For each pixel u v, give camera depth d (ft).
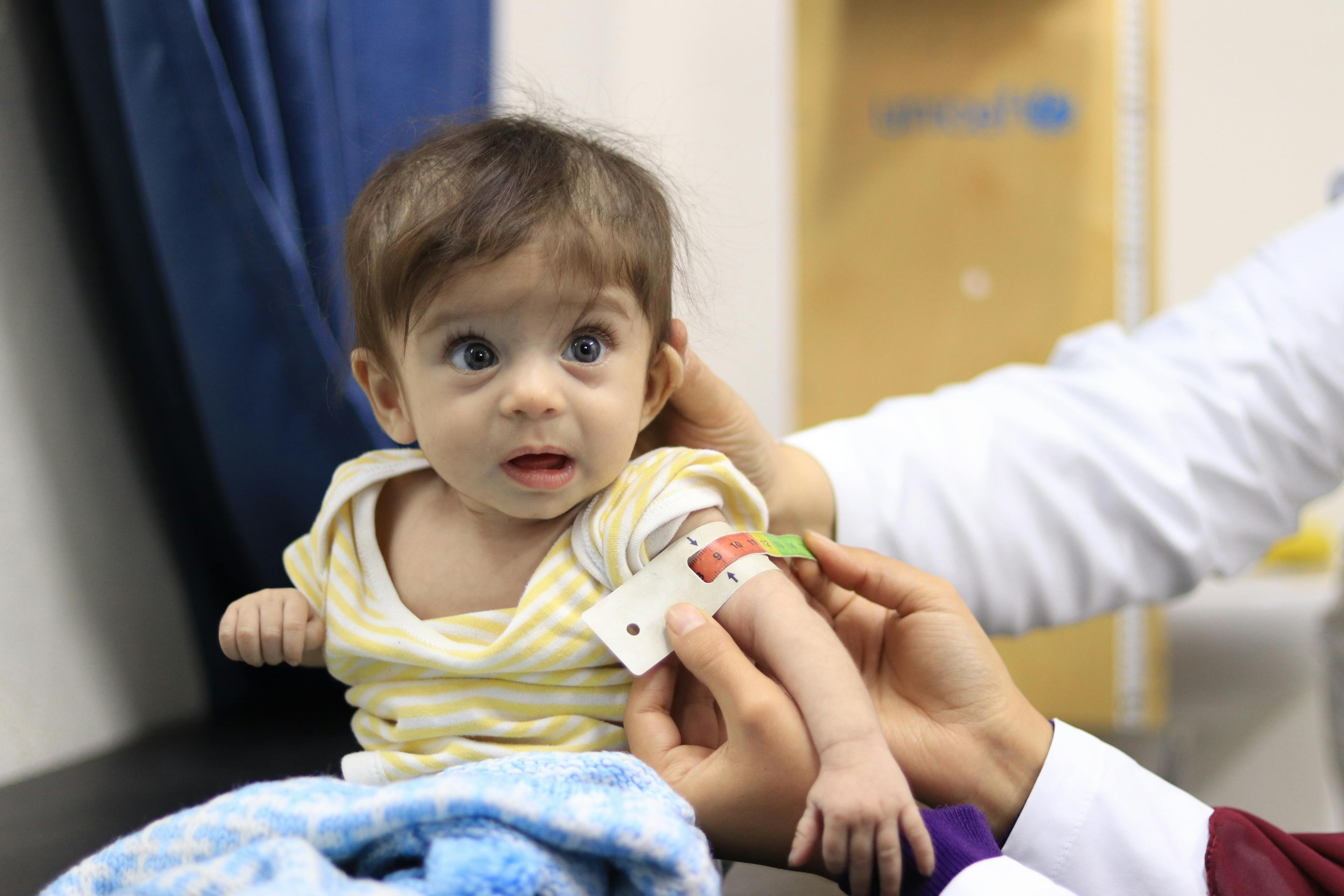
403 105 3.39
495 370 1.87
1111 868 1.92
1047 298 5.42
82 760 2.87
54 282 2.98
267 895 1.16
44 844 2.24
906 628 2.07
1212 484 2.93
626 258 1.94
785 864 1.88
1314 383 3.02
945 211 5.51
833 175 5.60
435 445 1.91
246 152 2.59
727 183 6.50
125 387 3.25
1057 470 2.83
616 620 1.90
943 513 2.74
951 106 5.49
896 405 3.10
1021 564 2.79
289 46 2.79
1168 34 6.25
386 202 2.00
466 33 3.65
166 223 2.68
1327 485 3.12
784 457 2.68
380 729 2.03
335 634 2.03
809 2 5.60
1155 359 3.14
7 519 2.74
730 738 1.77
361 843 1.42
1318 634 4.98
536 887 1.34
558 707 1.96
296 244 2.81
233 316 2.79
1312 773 5.44
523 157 1.98
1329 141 6.24
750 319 6.42
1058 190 5.40
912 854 1.66
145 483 3.30
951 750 2.00
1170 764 3.15
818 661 1.75
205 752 2.92
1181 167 6.31
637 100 6.41
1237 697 5.53
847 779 1.59
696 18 6.61
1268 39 6.23
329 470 3.05
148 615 3.25
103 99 2.81
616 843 1.38
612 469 1.97
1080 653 5.24
